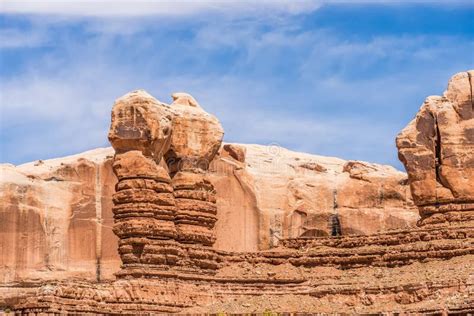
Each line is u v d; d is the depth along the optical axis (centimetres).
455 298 8931
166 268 9481
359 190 11019
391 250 9556
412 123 9944
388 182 11012
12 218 10819
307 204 10975
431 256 9431
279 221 10900
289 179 11075
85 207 10994
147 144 9550
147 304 9238
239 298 9600
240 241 10788
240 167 10875
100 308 9075
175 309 9338
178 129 9862
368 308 9244
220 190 10806
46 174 11019
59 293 8938
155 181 9556
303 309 9394
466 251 9369
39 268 10838
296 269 9750
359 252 9656
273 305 9456
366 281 9412
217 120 10019
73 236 10956
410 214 10962
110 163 11050
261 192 10919
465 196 9750
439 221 9750
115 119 9588
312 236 10875
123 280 9319
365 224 10944
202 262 9650
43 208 10900
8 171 10962
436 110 9869
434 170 9825
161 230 9512
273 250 9950
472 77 9862
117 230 9506
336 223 10981
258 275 9675
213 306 9444
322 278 9625
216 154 10438
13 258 10788
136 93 9600
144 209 9488
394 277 9369
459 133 9800
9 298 10581
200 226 9794
